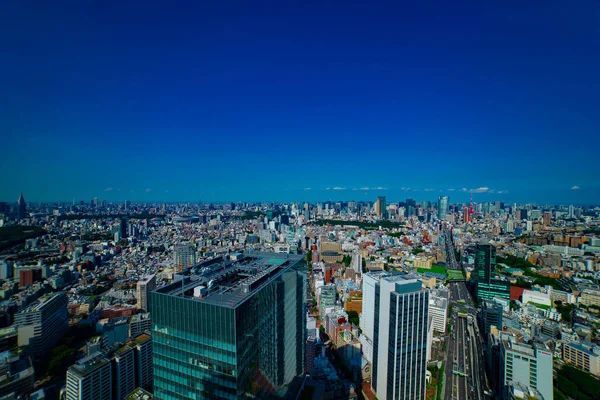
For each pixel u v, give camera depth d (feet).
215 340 319.88
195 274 428.15
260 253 574.56
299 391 560.20
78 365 584.40
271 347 421.59
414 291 638.12
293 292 517.14
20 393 623.36
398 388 634.84
